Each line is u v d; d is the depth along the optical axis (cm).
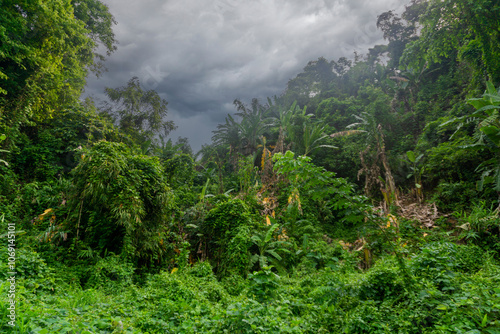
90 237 659
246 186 1294
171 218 882
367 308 363
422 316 322
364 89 2314
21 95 1033
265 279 463
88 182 673
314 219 1146
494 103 804
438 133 1398
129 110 2242
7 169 898
